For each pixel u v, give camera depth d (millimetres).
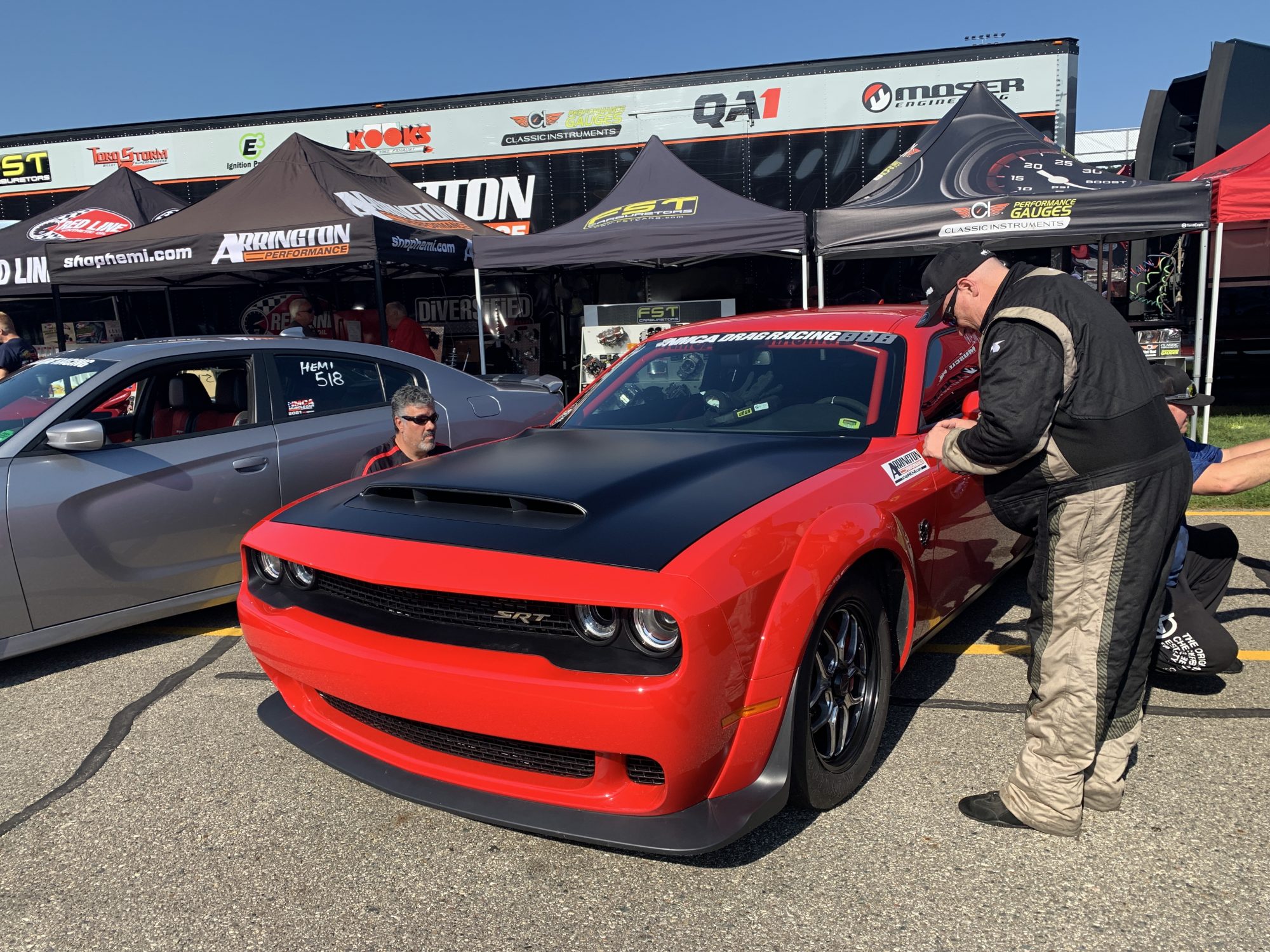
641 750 1993
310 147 8852
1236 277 9812
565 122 10164
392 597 2359
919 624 2891
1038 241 7891
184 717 3316
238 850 2441
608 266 10586
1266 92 9516
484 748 2281
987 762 2762
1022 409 2119
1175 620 3053
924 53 9414
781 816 2508
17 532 3574
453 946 2031
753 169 9828
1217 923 1989
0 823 2621
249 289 11484
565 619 2111
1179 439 2238
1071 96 9281
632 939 2031
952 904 2100
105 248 8227
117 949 2061
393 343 9430
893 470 2789
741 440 3018
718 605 2002
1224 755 2758
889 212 7281
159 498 3973
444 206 9711
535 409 5742
